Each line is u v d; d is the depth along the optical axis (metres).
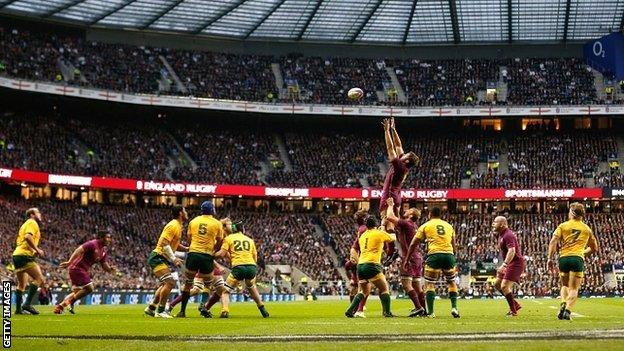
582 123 86.50
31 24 77.38
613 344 9.32
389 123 21.61
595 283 67.25
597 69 85.25
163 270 21.33
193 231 20.84
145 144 80.12
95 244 24.14
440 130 87.88
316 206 83.88
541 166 82.25
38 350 10.11
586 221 77.25
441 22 80.62
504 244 22.48
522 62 88.06
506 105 83.19
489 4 74.38
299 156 83.94
